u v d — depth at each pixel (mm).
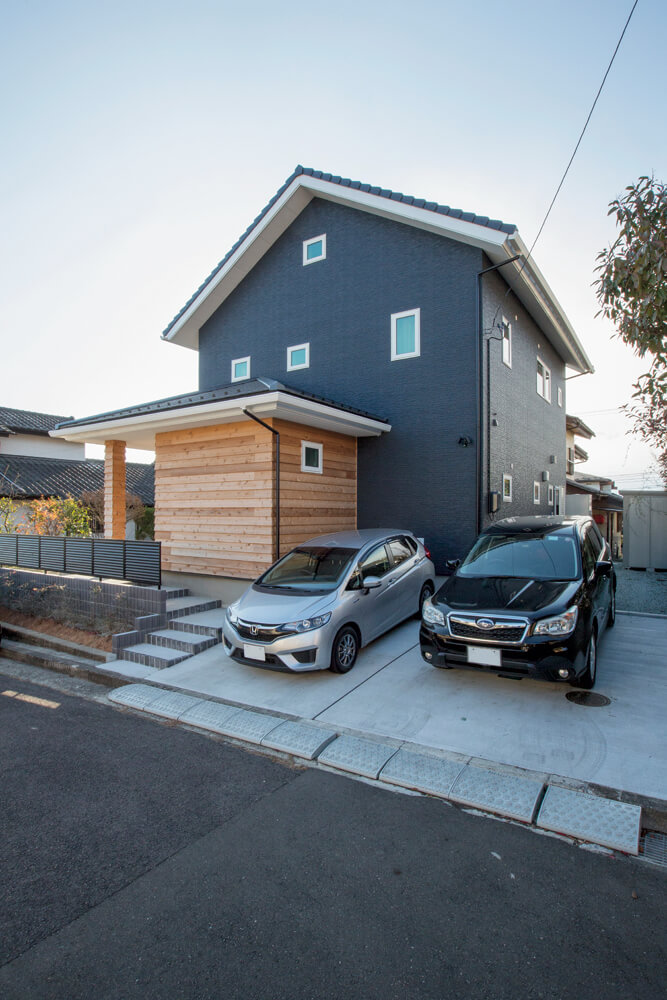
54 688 6051
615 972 2170
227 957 2281
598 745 4039
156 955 2305
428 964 2221
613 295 4129
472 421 9195
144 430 9500
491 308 9766
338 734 4465
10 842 3156
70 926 2488
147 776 3938
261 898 2641
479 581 5488
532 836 3137
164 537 9586
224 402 7703
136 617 7703
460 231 8930
